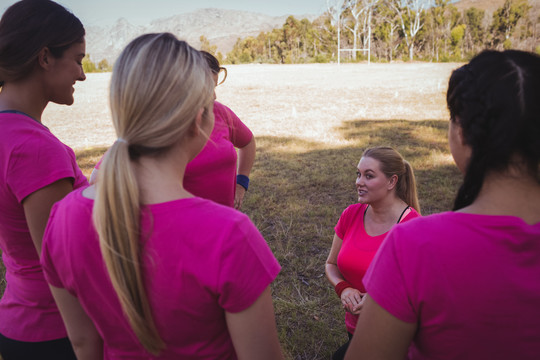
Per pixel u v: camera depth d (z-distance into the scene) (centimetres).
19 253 140
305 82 2498
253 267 92
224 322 101
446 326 85
